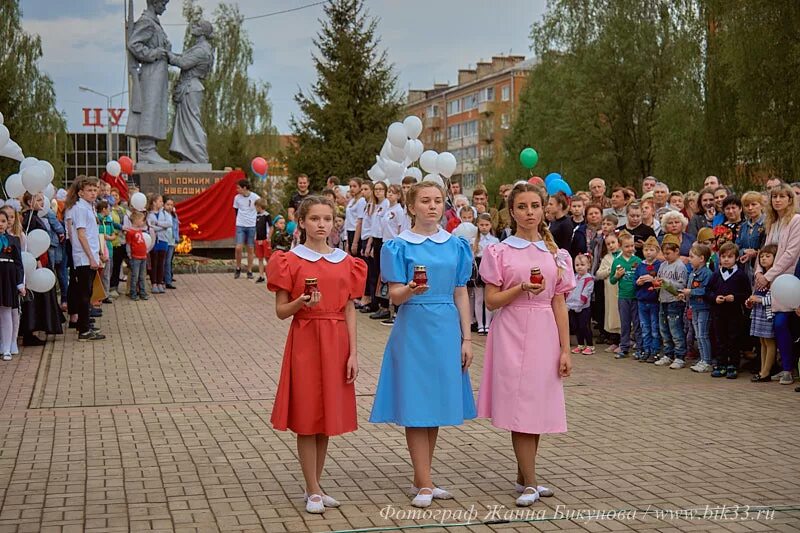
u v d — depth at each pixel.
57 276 15.38
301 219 6.13
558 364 6.16
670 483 6.50
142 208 19.19
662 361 11.84
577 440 7.80
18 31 44.75
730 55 28.52
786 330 10.27
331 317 5.97
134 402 9.41
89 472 6.75
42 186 12.95
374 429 8.25
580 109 44.84
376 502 6.06
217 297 19.47
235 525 5.56
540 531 5.47
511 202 6.29
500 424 6.07
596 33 45.12
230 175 28.23
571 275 6.18
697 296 11.28
